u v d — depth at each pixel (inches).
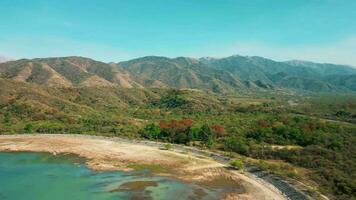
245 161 4028.1
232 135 5354.3
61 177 3410.4
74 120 6796.3
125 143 5324.8
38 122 6525.6
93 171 3671.3
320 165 3762.3
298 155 4114.2
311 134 4761.3
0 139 5388.8
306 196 2847.0
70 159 4220.0
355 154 3973.9
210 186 3189.0
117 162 4092.0
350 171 3479.3
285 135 4933.6
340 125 5142.7
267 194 2982.3
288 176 3405.5
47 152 4594.0
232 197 2883.9
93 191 2979.8
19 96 7662.4
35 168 3757.4
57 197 2812.5
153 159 4242.1
